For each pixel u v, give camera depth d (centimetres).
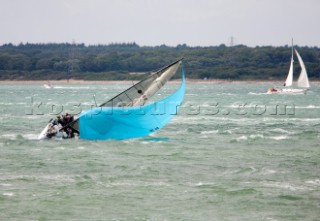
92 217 10388
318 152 16062
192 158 15138
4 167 13962
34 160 14738
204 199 11325
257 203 11100
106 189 11975
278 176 13088
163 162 14575
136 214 10525
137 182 12538
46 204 11006
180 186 12206
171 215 10494
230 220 10262
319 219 10319
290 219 10312
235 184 12381
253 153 15888
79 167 13962
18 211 10638
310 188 12069
